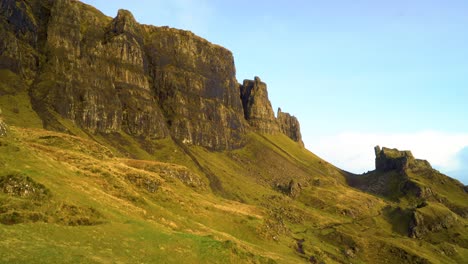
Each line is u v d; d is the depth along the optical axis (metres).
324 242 199.50
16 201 57.12
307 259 133.25
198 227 100.69
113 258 49.31
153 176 129.25
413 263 189.12
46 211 58.03
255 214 161.62
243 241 112.62
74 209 63.00
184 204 121.31
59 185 71.25
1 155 71.00
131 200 93.81
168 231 72.56
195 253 64.81
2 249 39.81
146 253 56.06
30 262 39.16
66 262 42.31
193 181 181.00
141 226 68.50
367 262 188.00
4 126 87.38
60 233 51.50
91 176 95.56
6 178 61.44
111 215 68.56
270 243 131.25
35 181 64.06
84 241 51.91
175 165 185.62
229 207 157.00
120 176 113.38
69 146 132.75
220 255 68.44
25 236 45.97
